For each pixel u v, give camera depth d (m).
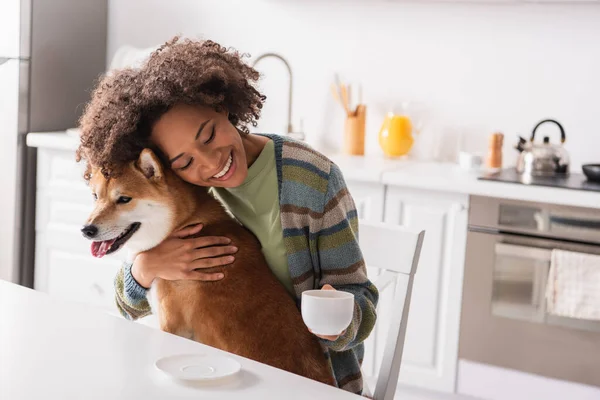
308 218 1.50
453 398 2.87
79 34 3.84
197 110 1.40
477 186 2.69
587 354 2.60
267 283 1.53
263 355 1.49
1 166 3.60
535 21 3.09
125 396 1.02
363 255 1.66
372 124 3.46
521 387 2.72
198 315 1.52
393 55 3.38
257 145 1.53
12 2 3.52
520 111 3.16
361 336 1.46
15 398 1.00
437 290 2.82
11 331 1.26
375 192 2.90
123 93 1.42
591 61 3.02
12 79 3.55
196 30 3.81
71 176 3.48
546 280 2.63
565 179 2.78
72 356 1.16
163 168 1.52
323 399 1.05
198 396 1.03
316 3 3.50
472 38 3.21
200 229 1.57
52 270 3.60
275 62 3.63
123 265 1.65
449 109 3.29
